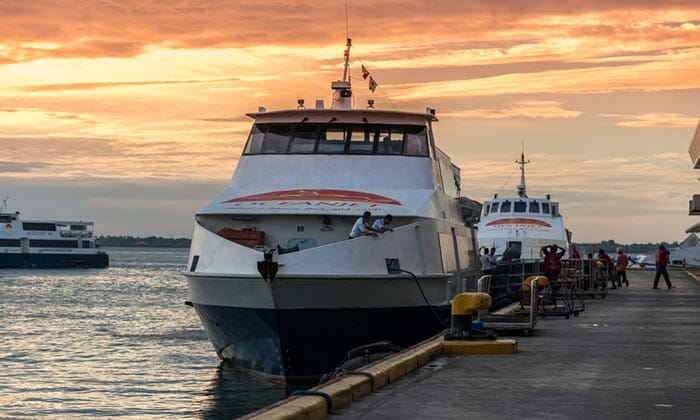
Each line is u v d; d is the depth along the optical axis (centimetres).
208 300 2119
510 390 1149
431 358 1447
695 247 9038
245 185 2348
